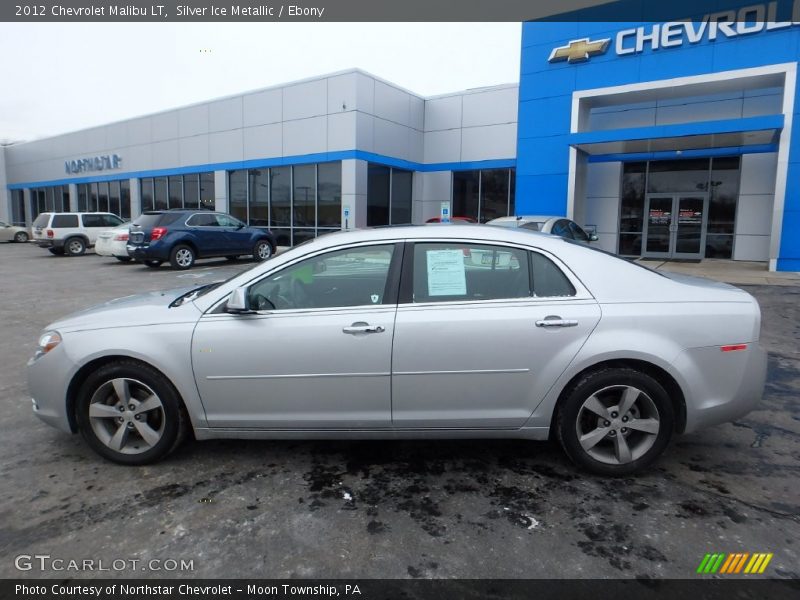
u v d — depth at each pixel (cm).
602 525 296
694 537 285
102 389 362
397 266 351
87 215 2169
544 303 340
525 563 265
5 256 2133
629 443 349
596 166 1916
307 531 293
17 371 585
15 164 3844
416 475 356
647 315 334
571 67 1759
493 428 348
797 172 1418
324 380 343
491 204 2216
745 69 1489
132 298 427
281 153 2189
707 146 1666
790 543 279
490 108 2170
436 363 338
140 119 2759
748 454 382
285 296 358
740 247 1722
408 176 2306
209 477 353
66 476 354
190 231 1579
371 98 2031
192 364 348
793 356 632
